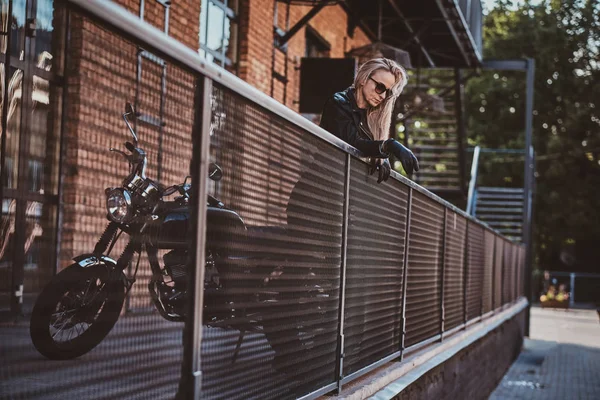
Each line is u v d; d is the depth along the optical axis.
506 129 45.09
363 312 4.59
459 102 21.34
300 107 12.55
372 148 4.39
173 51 2.23
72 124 1.96
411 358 5.88
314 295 3.68
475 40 19.02
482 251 11.19
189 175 2.44
